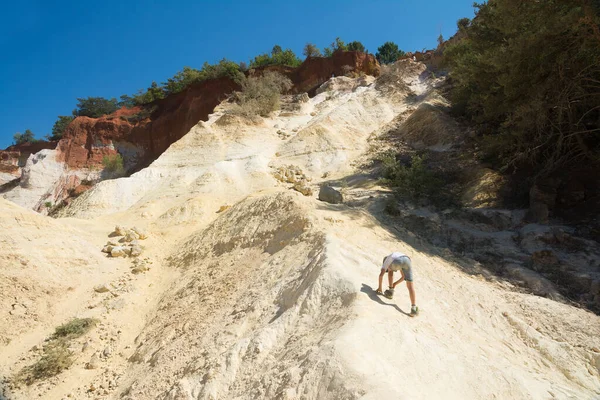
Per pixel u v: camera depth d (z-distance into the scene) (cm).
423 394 497
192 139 2892
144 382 795
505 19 1483
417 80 3697
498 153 1770
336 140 2669
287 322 730
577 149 1505
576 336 805
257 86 3759
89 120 5188
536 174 1530
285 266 973
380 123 3019
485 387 573
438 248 1209
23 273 1181
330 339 572
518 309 902
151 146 4972
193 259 1354
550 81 1410
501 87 1645
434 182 1612
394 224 1341
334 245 906
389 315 652
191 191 2272
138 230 1661
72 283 1253
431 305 791
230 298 981
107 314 1132
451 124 2375
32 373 916
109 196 2395
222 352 755
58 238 1362
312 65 4612
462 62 2347
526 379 621
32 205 4609
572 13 1268
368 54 4662
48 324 1102
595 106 1475
